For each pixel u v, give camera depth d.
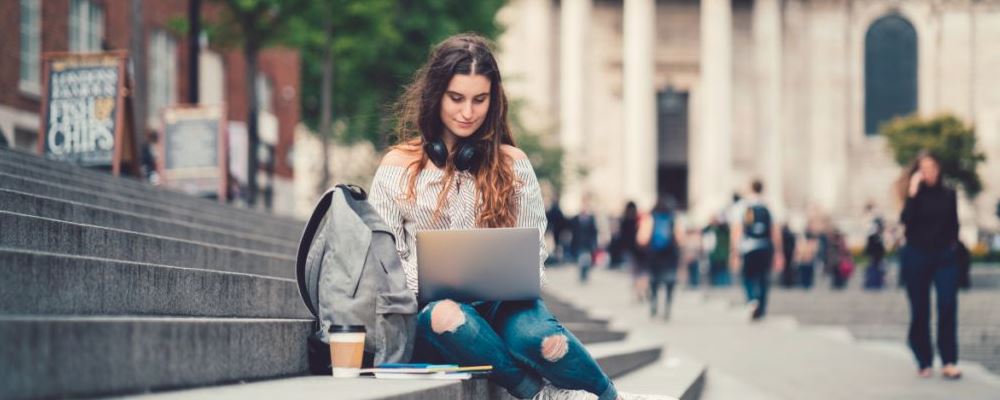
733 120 81.62
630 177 77.06
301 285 7.55
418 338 7.43
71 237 8.73
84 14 34.78
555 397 7.34
